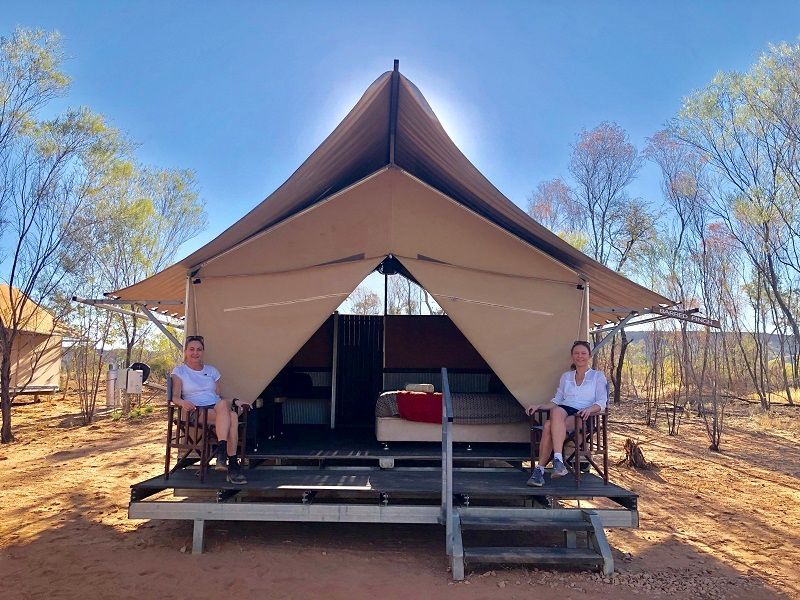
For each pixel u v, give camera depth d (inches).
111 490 283.7
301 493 218.4
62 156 493.7
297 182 210.1
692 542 219.8
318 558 191.0
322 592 162.6
